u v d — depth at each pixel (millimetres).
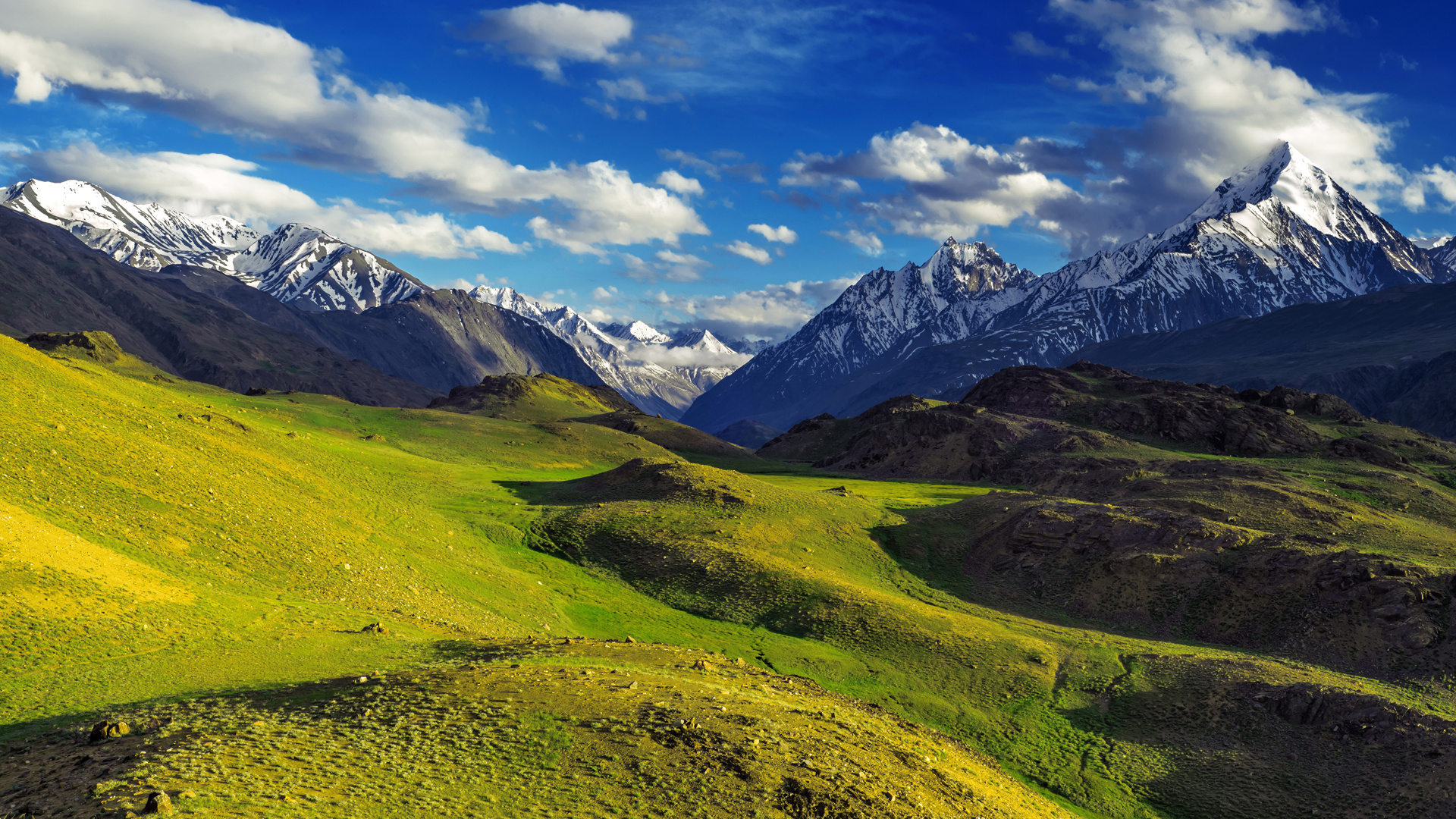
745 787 26828
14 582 38531
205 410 100938
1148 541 91688
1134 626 81938
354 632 45969
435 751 27312
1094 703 62781
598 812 24484
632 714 31562
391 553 70625
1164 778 53125
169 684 34719
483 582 73438
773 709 36000
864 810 26938
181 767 24047
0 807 22406
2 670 32969
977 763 42406
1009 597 91312
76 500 52281
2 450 53750
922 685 64875
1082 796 51062
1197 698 60781
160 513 56219
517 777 26156
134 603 41500
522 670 36625
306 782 24172
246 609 46469
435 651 43688
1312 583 76562
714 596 82375
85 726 29422
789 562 92625
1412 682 63500
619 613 76625
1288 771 52312
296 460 94000
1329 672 65500
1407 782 48750
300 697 32750
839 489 135750
